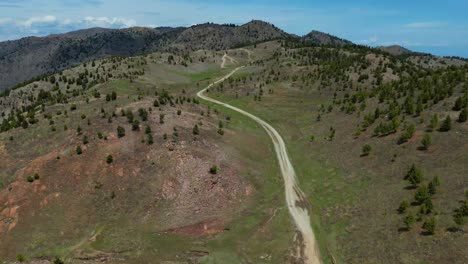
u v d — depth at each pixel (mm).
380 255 46344
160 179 68438
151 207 63906
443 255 42281
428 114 81812
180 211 63250
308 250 52250
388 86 115875
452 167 59125
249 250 53812
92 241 57344
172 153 73688
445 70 121750
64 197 65438
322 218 59750
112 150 74500
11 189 66688
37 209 63406
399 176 63406
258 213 62938
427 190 53500
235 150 84312
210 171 70750
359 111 103188
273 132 105250
